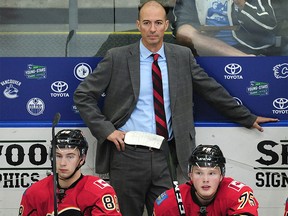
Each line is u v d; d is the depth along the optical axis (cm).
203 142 1195
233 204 873
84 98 1127
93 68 1191
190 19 1240
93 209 891
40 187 915
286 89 1194
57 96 1191
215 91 1160
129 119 1138
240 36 1235
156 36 1122
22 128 1176
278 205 1196
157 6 1124
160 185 1118
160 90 1134
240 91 1196
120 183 1123
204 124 1193
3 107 1188
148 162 1110
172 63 1141
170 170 1098
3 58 1180
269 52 1240
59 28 1223
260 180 1195
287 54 1238
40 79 1188
